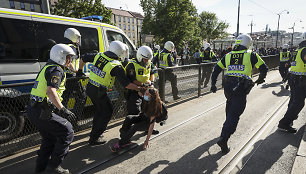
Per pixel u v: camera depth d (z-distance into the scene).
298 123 4.04
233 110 2.85
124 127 3.04
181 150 3.06
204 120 4.30
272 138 3.39
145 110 2.84
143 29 28.92
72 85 3.36
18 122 3.02
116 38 4.73
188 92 5.95
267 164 2.65
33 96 2.13
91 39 4.13
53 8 15.59
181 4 26.91
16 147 3.02
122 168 2.62
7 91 2.82
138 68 3.14
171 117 4.50
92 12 16.81
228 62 2.97
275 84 8.07
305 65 3.28
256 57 2.78
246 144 3.20
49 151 2.43
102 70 2.87
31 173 2.51
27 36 3.29
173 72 5.31
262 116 4.45
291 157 2.80
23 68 3.24
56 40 3.62
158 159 2.82
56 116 2.24
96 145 3.23
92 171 2.55
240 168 2.57
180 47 27.62
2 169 2.59
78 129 3.64
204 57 8.31
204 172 2.51
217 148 3.11
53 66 2.09
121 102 4.29
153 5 28.03
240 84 2.78
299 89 3.37
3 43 3.05
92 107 3.87
